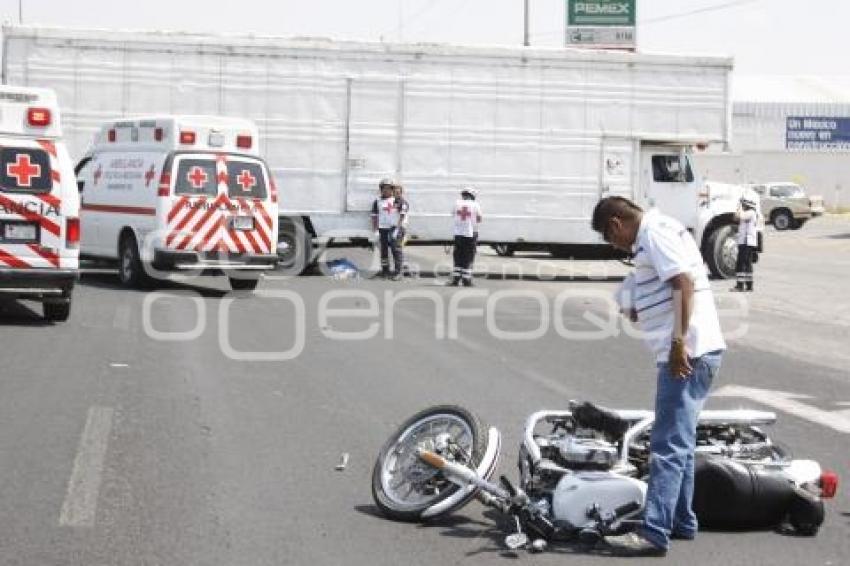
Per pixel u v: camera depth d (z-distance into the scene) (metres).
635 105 24.95
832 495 6.64
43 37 23.14
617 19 48.66
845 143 72.94
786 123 73.50
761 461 6.66
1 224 14.16
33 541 6.06
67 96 23.28
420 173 24.41
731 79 25.16
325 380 11.20
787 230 51.44
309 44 23.86
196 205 19.17
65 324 14.78
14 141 14.25
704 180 26.67
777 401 10.80
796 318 18.05
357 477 7.57
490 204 24.66
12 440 8.27
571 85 24.72
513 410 9.97
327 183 24.11
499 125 24.56
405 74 24.20
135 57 23.39
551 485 6.52
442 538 6.34
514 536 6.16
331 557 5.95
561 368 12.45
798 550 6.26
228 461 7.88
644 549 6.20
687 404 6.12
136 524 6.41
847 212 64.69
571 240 24.92
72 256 14.47
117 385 10.55
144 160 19.73
